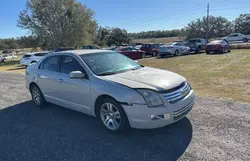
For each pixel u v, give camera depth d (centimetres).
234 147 328
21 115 542
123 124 378
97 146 361
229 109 481
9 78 1258
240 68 1054
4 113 567
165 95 354
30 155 347
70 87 464
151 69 468
